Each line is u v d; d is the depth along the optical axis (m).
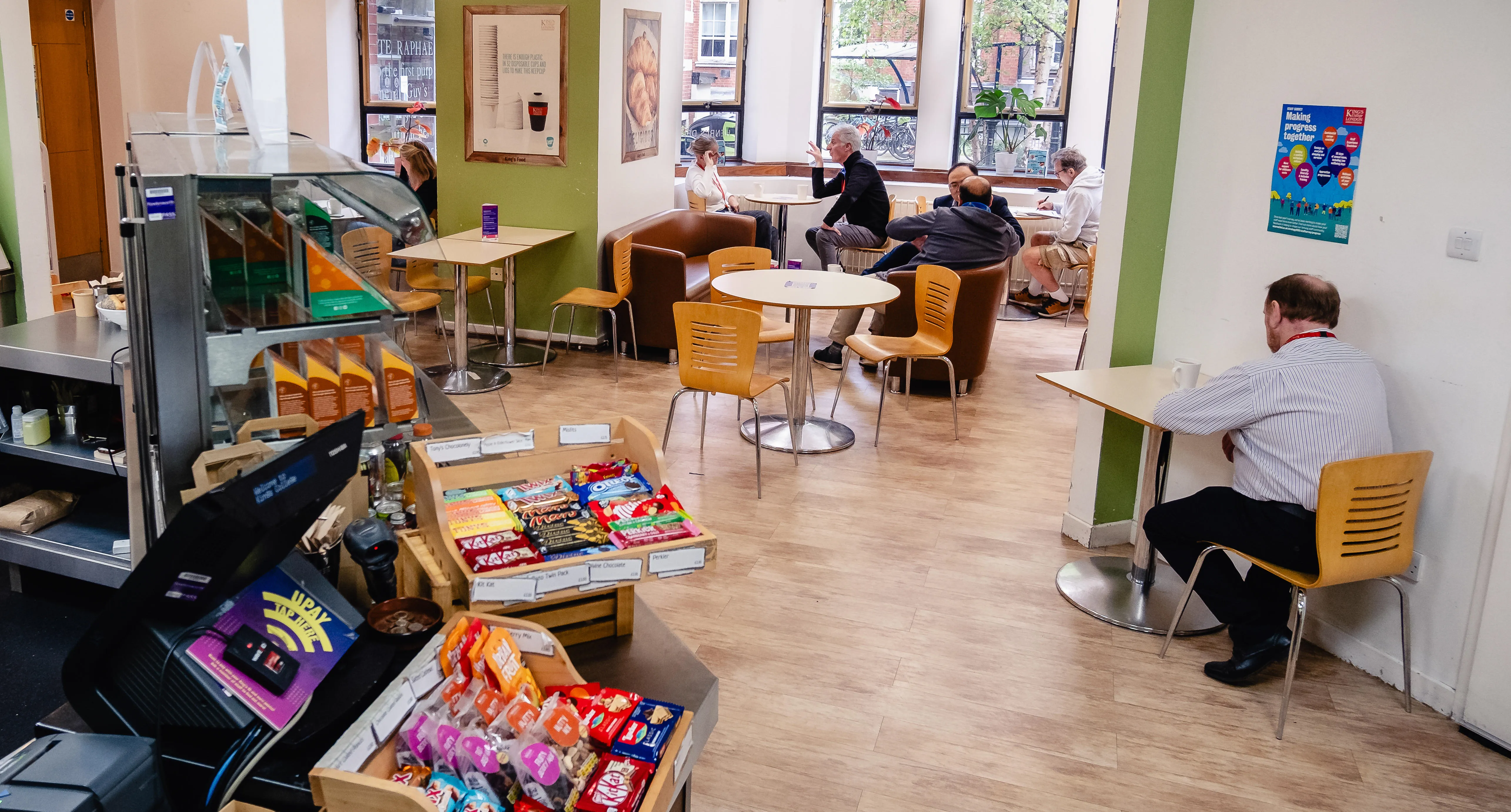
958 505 4.50
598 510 2.12
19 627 3.22
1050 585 3.79
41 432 3.22
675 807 1.92
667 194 7.74
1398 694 3.15
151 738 1.43
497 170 6.55
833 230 7.92
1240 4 3.53
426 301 5.47
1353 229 3.20
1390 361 3.13
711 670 3.11
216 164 2.02
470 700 1.64
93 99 7.50
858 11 8.92
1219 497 3.16
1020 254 8.68
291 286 2.04
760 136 9.17
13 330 3.29
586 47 6.20
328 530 1.99
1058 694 3.09
